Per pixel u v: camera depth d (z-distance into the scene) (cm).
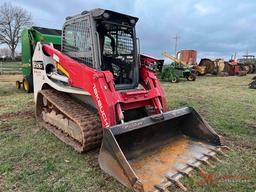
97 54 327
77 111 355
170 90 1033
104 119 297
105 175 281
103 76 304
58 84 397
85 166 302
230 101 761
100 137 328
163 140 347
